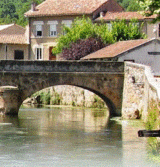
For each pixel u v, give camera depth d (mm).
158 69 77500
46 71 68188
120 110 69375
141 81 61719
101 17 109750
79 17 112062
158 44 77625
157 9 46781
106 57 79000
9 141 47188
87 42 96688
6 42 116125
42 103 98875
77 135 51156
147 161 39000
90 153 41906
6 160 39125
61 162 38625
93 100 85688
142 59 77250
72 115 71500
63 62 68500
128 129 55188
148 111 53906
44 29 116188
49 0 119562
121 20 104500
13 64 67812
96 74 69000
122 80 69250
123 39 100750
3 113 68625
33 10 117375
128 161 38906
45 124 60062
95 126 58219
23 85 68000
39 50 116875
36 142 46844
